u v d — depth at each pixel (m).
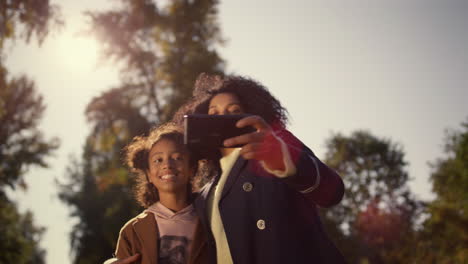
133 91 22.20
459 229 30.64
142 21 22.67
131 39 22.64
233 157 2.91
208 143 2.41
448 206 31.09
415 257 34.16
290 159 2.31
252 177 2.80
